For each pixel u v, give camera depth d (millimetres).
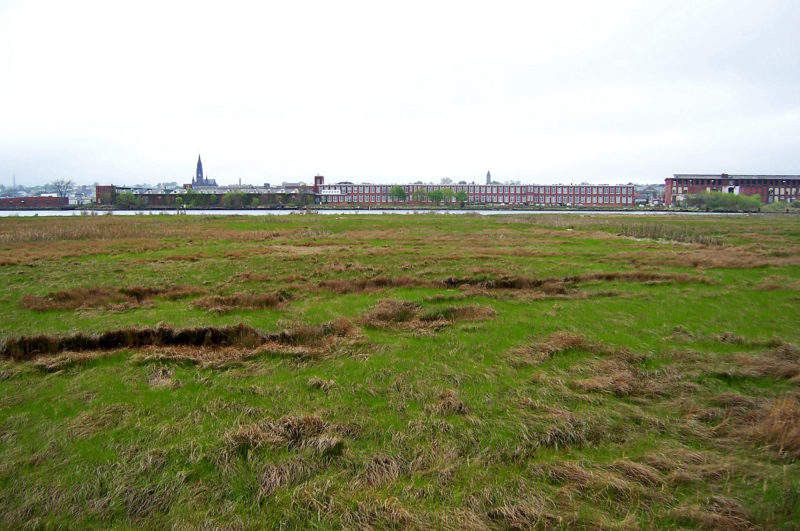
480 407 8828
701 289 19219
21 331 12219
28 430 7836
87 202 165125
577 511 6055
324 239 37500
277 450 7324
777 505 6125
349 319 14133
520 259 25984
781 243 37375
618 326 13883
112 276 20234
